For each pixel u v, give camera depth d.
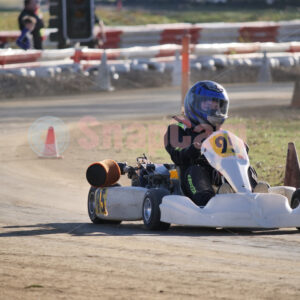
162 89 76.12
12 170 37.62
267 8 118.19
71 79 75.75
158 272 14.85
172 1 128.12
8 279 14.30
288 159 27.20
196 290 13.32
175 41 90.38
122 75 78.94
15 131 52.00
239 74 81.31
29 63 76.44
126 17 114.38
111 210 22.92
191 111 22.20
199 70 80.88
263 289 13.38
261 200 19.66
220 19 111.19
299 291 13.24
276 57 84.81
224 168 20.41
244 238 19.33
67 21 44.22
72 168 37.78
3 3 138.38
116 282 13.98
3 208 27.22
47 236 20.17
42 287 13.60
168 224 21.11
